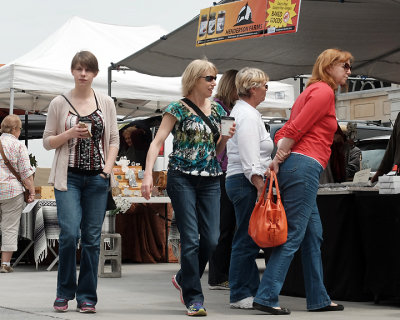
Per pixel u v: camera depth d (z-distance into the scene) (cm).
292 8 709
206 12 822
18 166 962
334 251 622
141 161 1164
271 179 536
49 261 1077
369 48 937
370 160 1051
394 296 589
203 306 555
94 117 563
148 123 1174
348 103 2527
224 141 541
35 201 975
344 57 545
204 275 914
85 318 530
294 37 884
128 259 1149
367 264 611
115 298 667
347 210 618
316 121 534
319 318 527
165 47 963
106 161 569
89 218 562
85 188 562
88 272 564
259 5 746
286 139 533
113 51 1322
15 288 758
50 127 565
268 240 530
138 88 1261
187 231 535
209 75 538
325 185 639
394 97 2191
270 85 1355
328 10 788
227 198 727
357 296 618
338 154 720
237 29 775
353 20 824
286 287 668
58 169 555
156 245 1114
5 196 954
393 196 589
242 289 588
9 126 968
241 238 587
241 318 530
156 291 727
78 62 565
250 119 568
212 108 549
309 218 552
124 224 1110
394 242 589
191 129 533
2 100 1348
